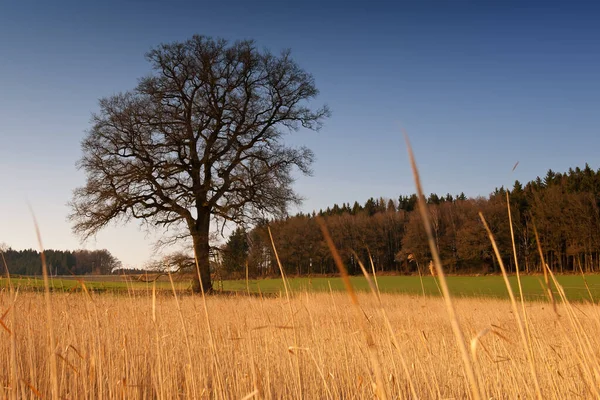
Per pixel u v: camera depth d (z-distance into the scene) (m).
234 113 23.08
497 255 1.55
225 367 4.79
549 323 6.72
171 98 22.78
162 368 4.23
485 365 4.95
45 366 4.37
